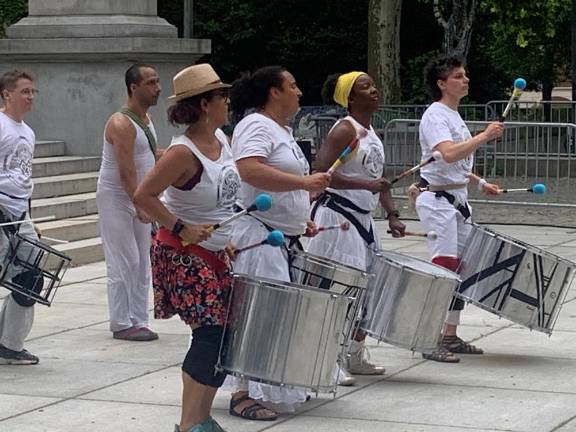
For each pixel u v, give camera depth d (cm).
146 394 725
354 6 2719
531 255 797
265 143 659
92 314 987
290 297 597
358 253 735
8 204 782
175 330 927
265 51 2786
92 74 1562
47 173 1451
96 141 1566
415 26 2761
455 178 817
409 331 732
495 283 803
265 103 670
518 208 1691
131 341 882
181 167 587
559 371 789
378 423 660
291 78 673
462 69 826
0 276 763
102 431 648
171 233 594
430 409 689
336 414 679
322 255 733
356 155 729
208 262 593
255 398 668
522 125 1598
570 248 1344
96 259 1256
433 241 812
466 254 812
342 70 2769
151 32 1575
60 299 1052
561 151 1822
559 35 2822
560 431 645
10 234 768
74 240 1282
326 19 2744
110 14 1559
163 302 601
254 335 598
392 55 2270
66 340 885
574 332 917
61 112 1577
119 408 693
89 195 1416
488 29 2786
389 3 2258
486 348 861
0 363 802
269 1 2714
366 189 730
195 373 593
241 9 2712
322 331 605
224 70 2788
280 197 662
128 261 883
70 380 761
